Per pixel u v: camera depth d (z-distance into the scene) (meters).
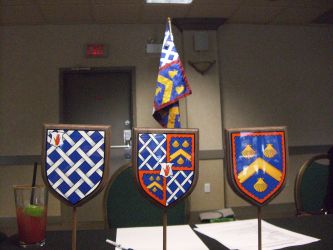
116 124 4.11
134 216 1.25
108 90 4.13
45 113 3.99
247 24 4.33
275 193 0.54
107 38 4.09
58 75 4.02
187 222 1.24
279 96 4.38
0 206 3.86
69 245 0.77
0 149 3.92
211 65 4.09
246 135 0.55
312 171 1.46
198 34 4.04
